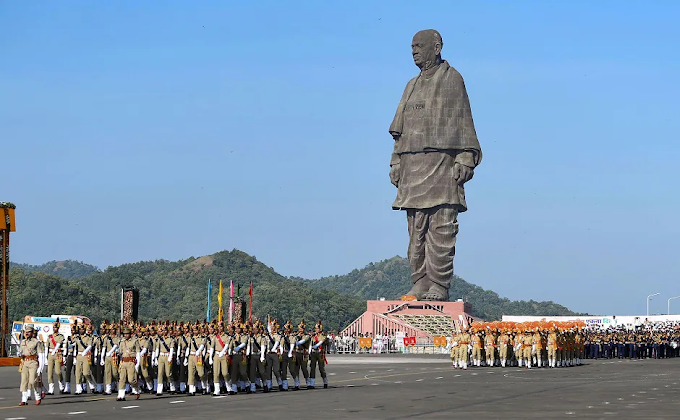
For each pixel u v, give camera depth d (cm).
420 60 18875
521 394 5300
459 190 18688
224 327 5384
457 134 18550
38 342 4747
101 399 5078
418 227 18838
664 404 4612
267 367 5609
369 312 18538
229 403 4734
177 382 5528
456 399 4947
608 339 12481
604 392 5456
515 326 9181
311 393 5422
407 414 4122
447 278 18788
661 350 12706
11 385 6303
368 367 9038
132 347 5025
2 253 9025
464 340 8569
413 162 18775
